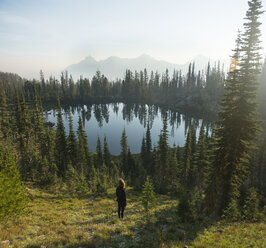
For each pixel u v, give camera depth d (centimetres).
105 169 4416
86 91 19738
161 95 19400
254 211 1534
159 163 4616
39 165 3856
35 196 2153
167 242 809
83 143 5731
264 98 7381
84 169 5044
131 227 1048
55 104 17288
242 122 1642
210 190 1833
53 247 704
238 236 994
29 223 1059
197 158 3853
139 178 4947
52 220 1221
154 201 1702
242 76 1661
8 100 14562
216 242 878
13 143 5791
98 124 12744
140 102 19475
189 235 971
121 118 14538
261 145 4200
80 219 1334
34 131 6694
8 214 1016
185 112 14600
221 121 1773
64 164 5156
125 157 6097
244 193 2841
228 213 1517
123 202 1106
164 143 4375
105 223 1127
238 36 1850
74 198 2520
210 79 15125
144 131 11406
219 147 1836
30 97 15838
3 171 1224
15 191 1125
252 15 1580
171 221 1241
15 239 779
